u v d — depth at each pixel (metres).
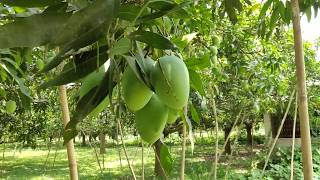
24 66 2.18
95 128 7.39
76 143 22.91
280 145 9.02
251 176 7.10
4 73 2.23
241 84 5.29
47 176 10.53
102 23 0.62
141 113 0.88
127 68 0.87
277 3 2.08
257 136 17.33
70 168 1.38
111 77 0.82
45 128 9.36
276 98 6.13
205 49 2.39
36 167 12.43
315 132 10.02
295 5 1.15
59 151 18.09
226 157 11.48
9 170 11.85
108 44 0.78
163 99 0.83
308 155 1.11
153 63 0.87
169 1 0.81
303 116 1.12
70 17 0.61
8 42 0.61
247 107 6.01
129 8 0.78
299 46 1.13
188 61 0.97
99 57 0.83
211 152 13.23
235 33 4.45
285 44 5.44
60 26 0.64
